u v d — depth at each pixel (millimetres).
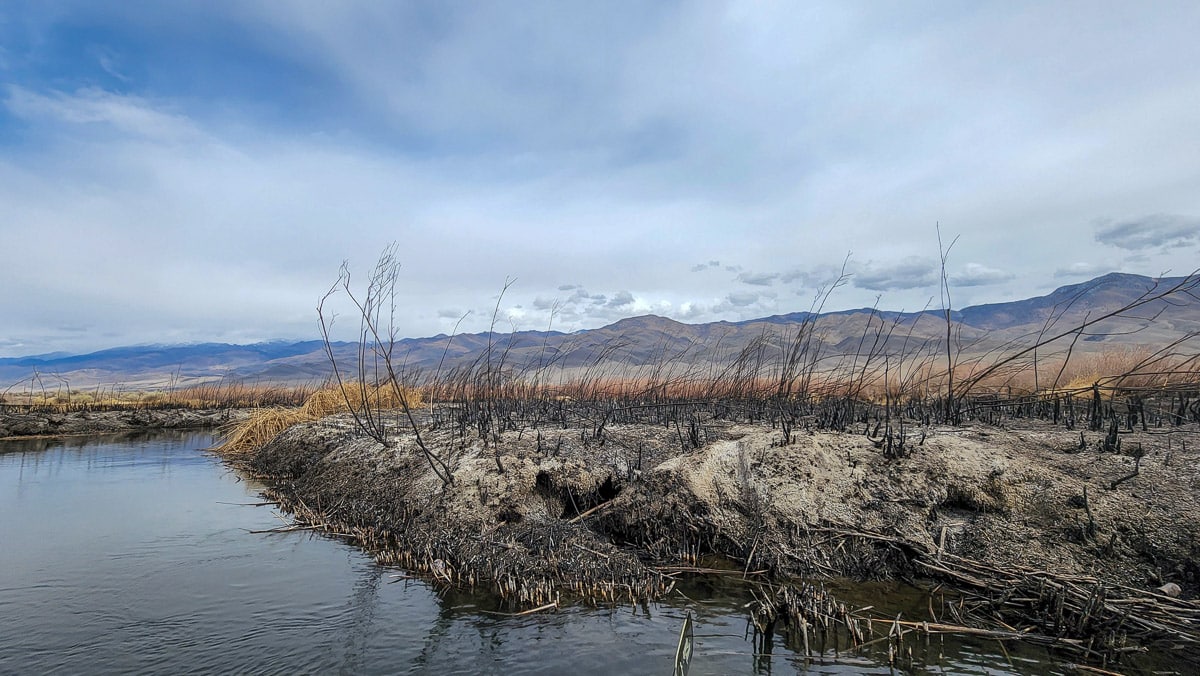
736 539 9680
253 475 18203
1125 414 14805
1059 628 6840
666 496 10312
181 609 8031
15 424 27797
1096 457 9938
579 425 16766
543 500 11344
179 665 6555
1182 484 8664
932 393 19766
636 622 7500
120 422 31062
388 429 17125
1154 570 7617
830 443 10891
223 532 11789
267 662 6609
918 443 10531
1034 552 8305
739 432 14133
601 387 24984
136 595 8523
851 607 7750
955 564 8375
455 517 10508
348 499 13055
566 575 8836
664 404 21297
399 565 9758
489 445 13180
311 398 24812
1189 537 7738
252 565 9805
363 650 6879
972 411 15617
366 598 8398
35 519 12750
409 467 13062
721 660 6461
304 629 7426
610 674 6273
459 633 7277
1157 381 17641
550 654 6723
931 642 6793
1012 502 8992
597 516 10766
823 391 18812
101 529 11992
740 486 10289
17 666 6531
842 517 9430
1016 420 15328
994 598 7688
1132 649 6367
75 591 8680
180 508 13859
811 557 9039
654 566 9344
